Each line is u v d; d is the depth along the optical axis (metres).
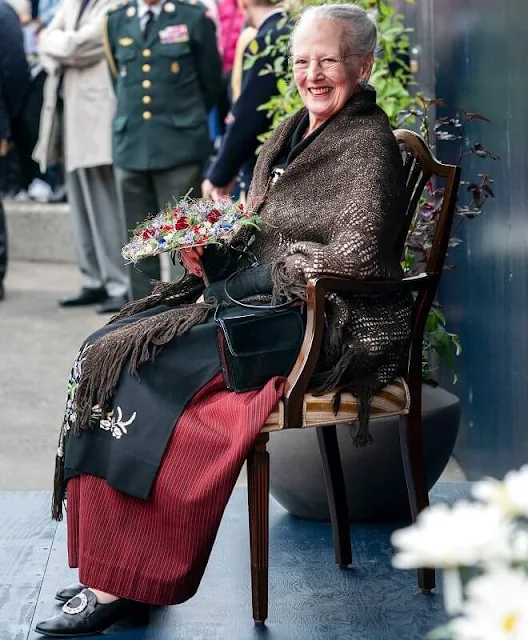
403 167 5.87
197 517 5.30
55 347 13.44
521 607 2.36
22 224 19.47
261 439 5.50
